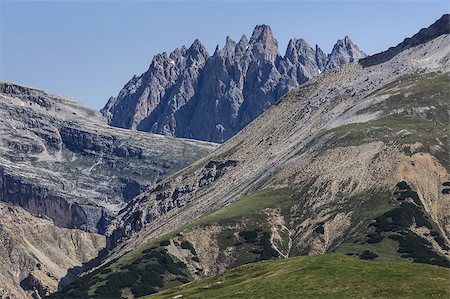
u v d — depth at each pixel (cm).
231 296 17050
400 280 15912
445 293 14838
